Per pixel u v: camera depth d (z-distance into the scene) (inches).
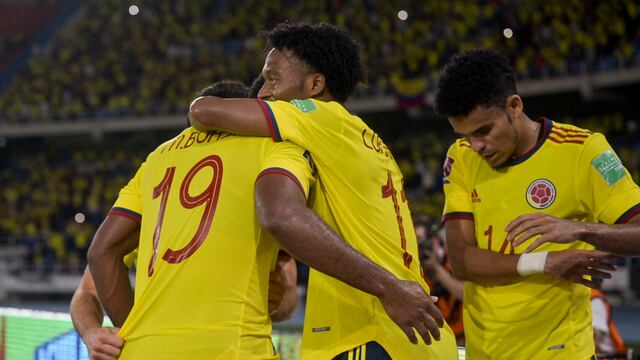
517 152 342.3
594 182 329.4
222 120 273.4
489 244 349.7
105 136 3444.9
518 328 342.0
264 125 269.7
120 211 300.4
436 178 2534.5
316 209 285.4
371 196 286.0
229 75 3051.2
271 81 303.4
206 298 261.7
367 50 2815.0
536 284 338.0
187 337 259.3
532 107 2630.4
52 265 2437.3
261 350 265.9
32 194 3154.5
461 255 351.9
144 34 3476.9
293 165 259.9
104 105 3245.6
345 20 2982.3
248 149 271.3
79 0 3841.0
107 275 297.1
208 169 274.7
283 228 244.8
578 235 301.9
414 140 2837.1
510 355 345.7
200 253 264.1
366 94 2684.5
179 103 3073.3
